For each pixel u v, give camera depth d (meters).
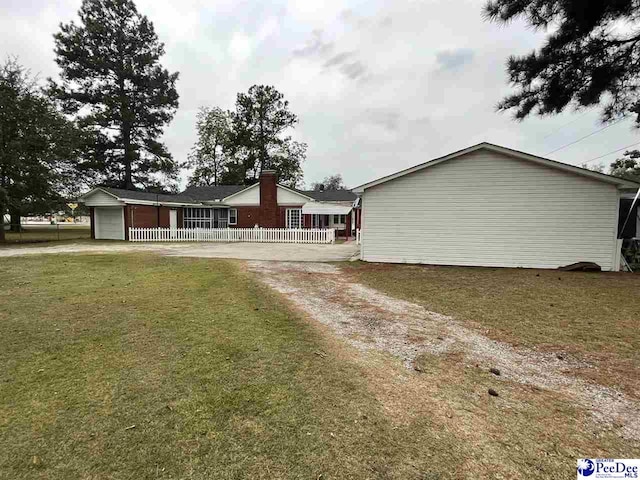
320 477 2.15
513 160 11.51
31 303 6.27
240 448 2.41
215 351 4.14
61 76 31.31
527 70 9.38
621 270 10.91
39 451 2.34
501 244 11.78
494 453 2.41
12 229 31.91
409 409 2.96
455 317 5.84
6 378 3.40
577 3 7.87
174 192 39.69
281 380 3.43
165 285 8.02
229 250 16.70
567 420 2.85
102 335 4.64
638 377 3.66
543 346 4.54
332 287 8.29
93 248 17.28
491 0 8.77
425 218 12.40
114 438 2.49
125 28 33.22
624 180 10.53
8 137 19.77
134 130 34.69
